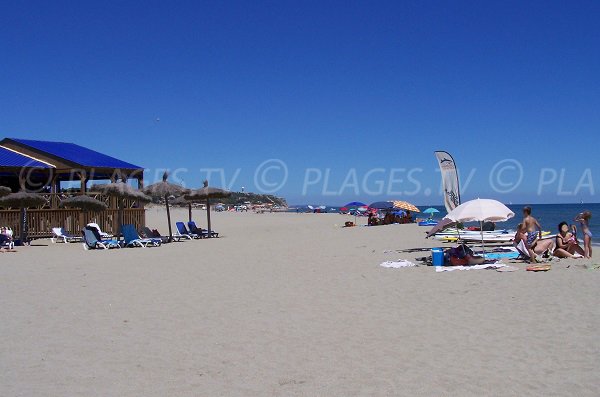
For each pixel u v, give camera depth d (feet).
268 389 16.90
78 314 27.40
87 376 18.30
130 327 24.73
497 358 19.17
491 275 35.83
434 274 37.29
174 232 102.01
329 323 24.85
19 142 91.15
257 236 84.28
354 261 46.26
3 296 32.40
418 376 17.65
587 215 43.98
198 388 17.10
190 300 30.66
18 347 21.74
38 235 79.20
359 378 17.65
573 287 30.71
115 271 43.01
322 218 169.78
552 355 19.26
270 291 32.99
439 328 23.40
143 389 17.06
